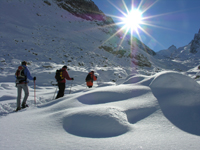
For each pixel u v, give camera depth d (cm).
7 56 1161
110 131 173
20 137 164
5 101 399
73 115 211
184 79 292
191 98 236
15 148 136
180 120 191
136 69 2106
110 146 135
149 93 292
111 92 317
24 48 1430
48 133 175
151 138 148
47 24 2461
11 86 671
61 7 3703
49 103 356
